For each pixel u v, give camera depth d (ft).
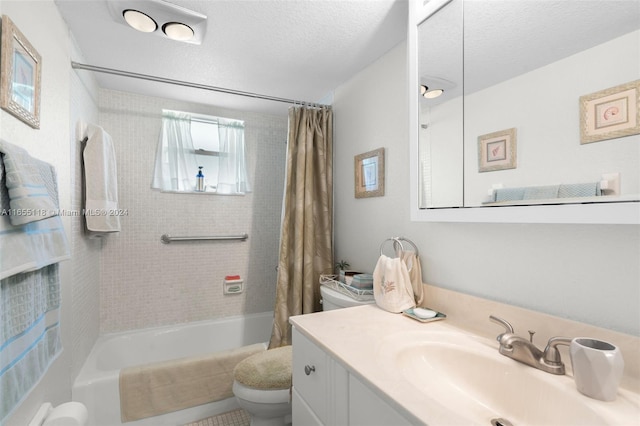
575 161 2.56
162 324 8.09
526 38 2.95
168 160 8.18
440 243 4.46
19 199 2.66
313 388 3.40
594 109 2.46
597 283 2.73
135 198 7.84
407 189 5.29
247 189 9.12
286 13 4.72
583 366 2.28
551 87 2.74
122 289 7.69
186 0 4.41
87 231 6.15
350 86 6.99
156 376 5.66
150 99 8.02
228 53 5.91
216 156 8.88
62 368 4.68
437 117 3.94
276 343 6.79
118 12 4.57
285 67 6.47
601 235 2.71
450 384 3.05
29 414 3.46
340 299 5.29
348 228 7.06
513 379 2.75
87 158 5.90
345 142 7.20
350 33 5.25
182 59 6.15
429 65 4.07
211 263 8.68
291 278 7.25
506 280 3.51
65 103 4.88
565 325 2.87
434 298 4.36
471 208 3.46
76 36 5.33
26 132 3.51
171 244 8.22
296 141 7.54
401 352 3.07
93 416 5.19
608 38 2.39
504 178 3.13
